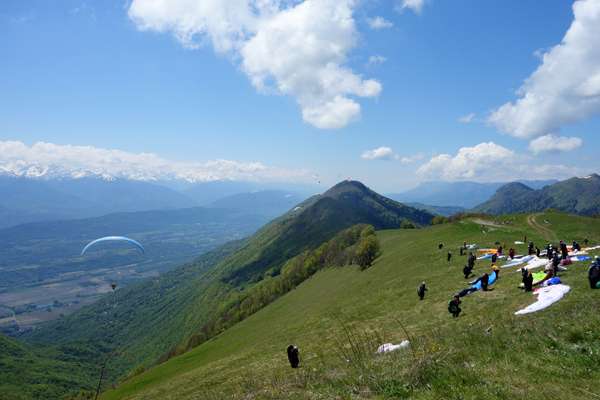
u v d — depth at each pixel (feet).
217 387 93.30
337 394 33.24
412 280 165.99
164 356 463.01
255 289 542.16
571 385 28.43
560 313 52.16
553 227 246.47
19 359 535.19
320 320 155.53
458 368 33.24
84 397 272.51
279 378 52.47
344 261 351.67
